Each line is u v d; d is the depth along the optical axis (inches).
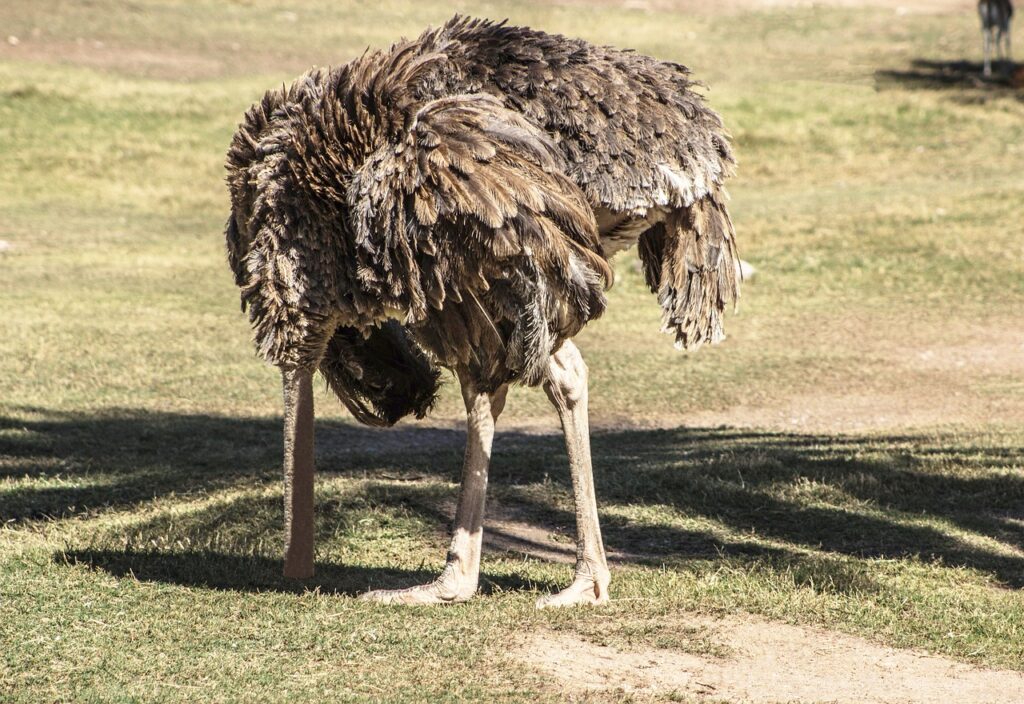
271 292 733.3
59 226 3161.9
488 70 739.4
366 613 764.0
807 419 1807.3
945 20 6264.8
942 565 947.3
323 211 727.7
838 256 2955.2
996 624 796.0
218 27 5315.0
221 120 4128.9
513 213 683.4
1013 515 1098.7
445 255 700.0
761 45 5590.6
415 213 693.9
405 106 717.3
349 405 831.1
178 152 3855.8
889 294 2682.1
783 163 4042.8
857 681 697.6
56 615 743.1
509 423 1717.5
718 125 779.4
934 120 4451.3
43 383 1740.9
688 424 1765.5
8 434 1395.2
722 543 1005.2
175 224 3267.7
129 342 2059.5
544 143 712.4
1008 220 3189.0
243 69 4719.5
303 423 768.3
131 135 3949.3
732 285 781.9
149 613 752.3
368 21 5580.7
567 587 829.2
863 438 1549.0
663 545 1002.7
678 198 741.9
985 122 4429.1
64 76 4367.6
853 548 1000.2
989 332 2386.8
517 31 759.7
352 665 681.6
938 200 3440.0
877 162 4055.1
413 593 792.9
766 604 821.9
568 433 789.9
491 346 730.2
